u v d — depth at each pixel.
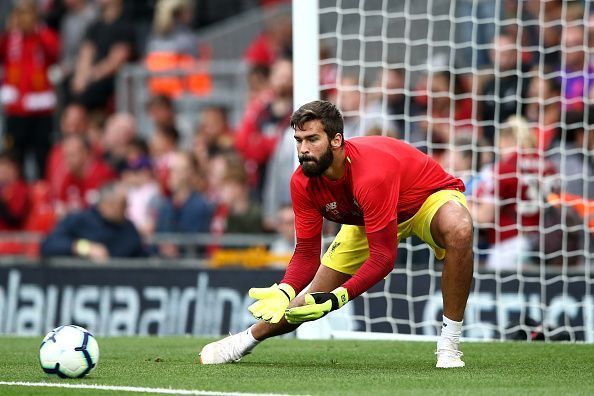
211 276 33.94
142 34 52.75
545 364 21.16
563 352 24.16
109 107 50.50
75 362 18.11
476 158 35.75
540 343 26.83
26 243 43.69
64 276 35.53
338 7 31.19
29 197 47.25
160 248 41.50
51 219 46.97
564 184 32.91
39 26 52.28
